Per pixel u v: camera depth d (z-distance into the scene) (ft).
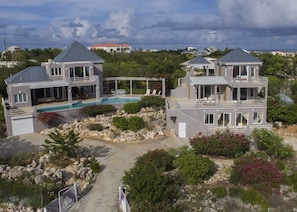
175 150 136.77
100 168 121.90
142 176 97.55
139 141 151.33
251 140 140.87
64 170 114.32
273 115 182.70
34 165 114.83
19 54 391.45
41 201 96.94
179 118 157.79
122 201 93.97
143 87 245.86
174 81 236.22
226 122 164.14
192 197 103.76
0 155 128.47
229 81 172.45
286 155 131.85
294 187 107.34
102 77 225.76
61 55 215.92
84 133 157.17
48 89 202.08
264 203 100.07
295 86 244.22
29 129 158.61
